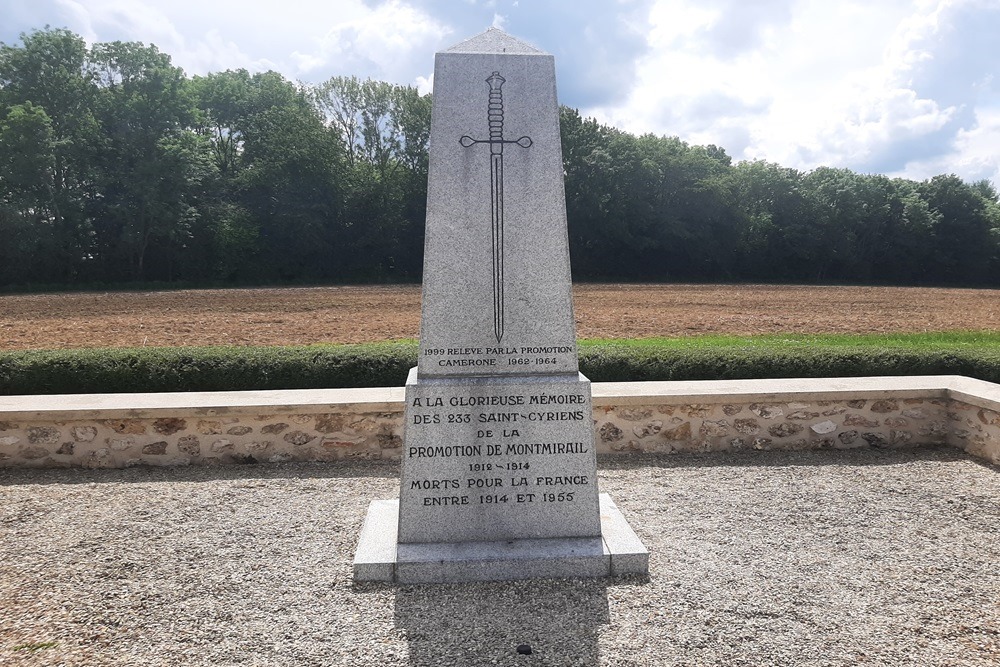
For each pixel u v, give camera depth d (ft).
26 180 139.03
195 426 21.36
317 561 14.42
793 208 218.18
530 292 13.83
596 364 27.91
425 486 13.65
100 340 61.67
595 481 13.85
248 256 165.48
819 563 14.37
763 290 146.72
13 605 12.67
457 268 13.71
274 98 188.65
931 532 16.06
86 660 10.93
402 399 21.84
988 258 225.97
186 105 156.97
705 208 200.64
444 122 13.65
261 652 11.13
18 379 26.16
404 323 75.72
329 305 98.78
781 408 22.81
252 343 59.62
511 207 13.74
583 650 11.12
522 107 13.76
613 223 189.57
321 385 26.86
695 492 18.90
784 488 19.24
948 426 23.26
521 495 13.79
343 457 21.94
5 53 147.43
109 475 20.51
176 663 10.85
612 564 13.53
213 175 164.45
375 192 179.01
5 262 139.95
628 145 198.29
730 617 12.14
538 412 13.69
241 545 15.30
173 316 83.15
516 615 12.18
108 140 148.56
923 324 78.28
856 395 22.75
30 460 21.13
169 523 16.66
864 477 20.18
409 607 12.46
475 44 13.96
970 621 12.09
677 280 193.36
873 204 222.89
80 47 152.46
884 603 12.71
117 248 151.23
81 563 14.40
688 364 27.81
